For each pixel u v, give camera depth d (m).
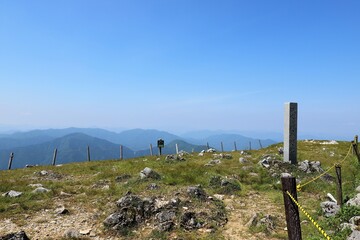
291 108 28.36
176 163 31.39
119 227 13.54
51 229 13.44
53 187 20.73
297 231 7.40
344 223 12.02
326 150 41.34
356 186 19.55
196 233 13.09
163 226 13.45
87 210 16.05
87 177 26.09
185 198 16.33
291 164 26.77
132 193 17.66
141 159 37.03
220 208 16.17
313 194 19.84
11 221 14.27
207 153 40.38
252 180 23.16
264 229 13.37
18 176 26.45
